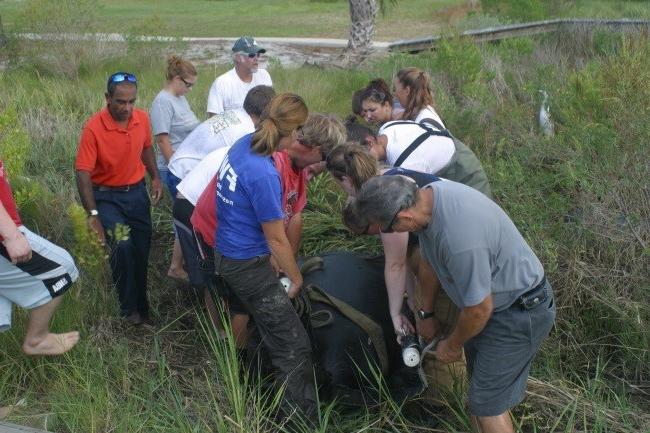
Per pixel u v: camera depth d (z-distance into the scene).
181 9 25.59
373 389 4.17
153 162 5.46
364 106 5.34
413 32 19.91
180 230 4.71
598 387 4.32
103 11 24.34
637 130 5.79
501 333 3.47
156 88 10.67
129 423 3.75
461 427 4.05
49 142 7.27
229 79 6.69
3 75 11.27
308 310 4.30
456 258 3.24
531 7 18.09
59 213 5.72
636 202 5.21
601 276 4.85
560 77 9.34
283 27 21.09
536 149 6.37
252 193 3.77
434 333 3.98
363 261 4.61
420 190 3.34
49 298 3.92
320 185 6.27
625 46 7.94
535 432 3.89
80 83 10.65
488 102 8.30
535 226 4.99
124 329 4.90
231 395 3.96
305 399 4.02
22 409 3.89
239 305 4.47
